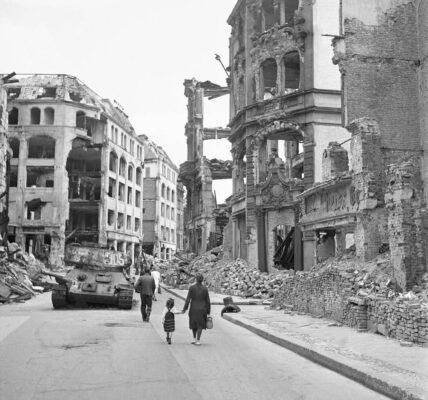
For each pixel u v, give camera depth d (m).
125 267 23.59
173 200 105.75
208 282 37.97
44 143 67.31
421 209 15.87
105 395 7.70
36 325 15.90
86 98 68.38
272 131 35.88
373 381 8.50
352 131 20.86
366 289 15.63
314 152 33.91
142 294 17.70
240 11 42.31
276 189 35.50
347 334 13.80
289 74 41.66
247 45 39.34
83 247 22.58
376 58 21.67
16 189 63.44
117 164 73.75
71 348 11.75
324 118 34.25
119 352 11.33
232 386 8.46
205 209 63.59
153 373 9.27
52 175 65.19
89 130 69.94
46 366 9.72
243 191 39.00
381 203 19.59
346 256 20.95
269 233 36.19
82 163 74.62
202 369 9.76
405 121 21.41
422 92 21.36
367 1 21.95
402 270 15.37
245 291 30.56
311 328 15.20
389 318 13.23
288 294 22.25
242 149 40.28
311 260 32.00
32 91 66.56
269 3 39.06
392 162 20.83
